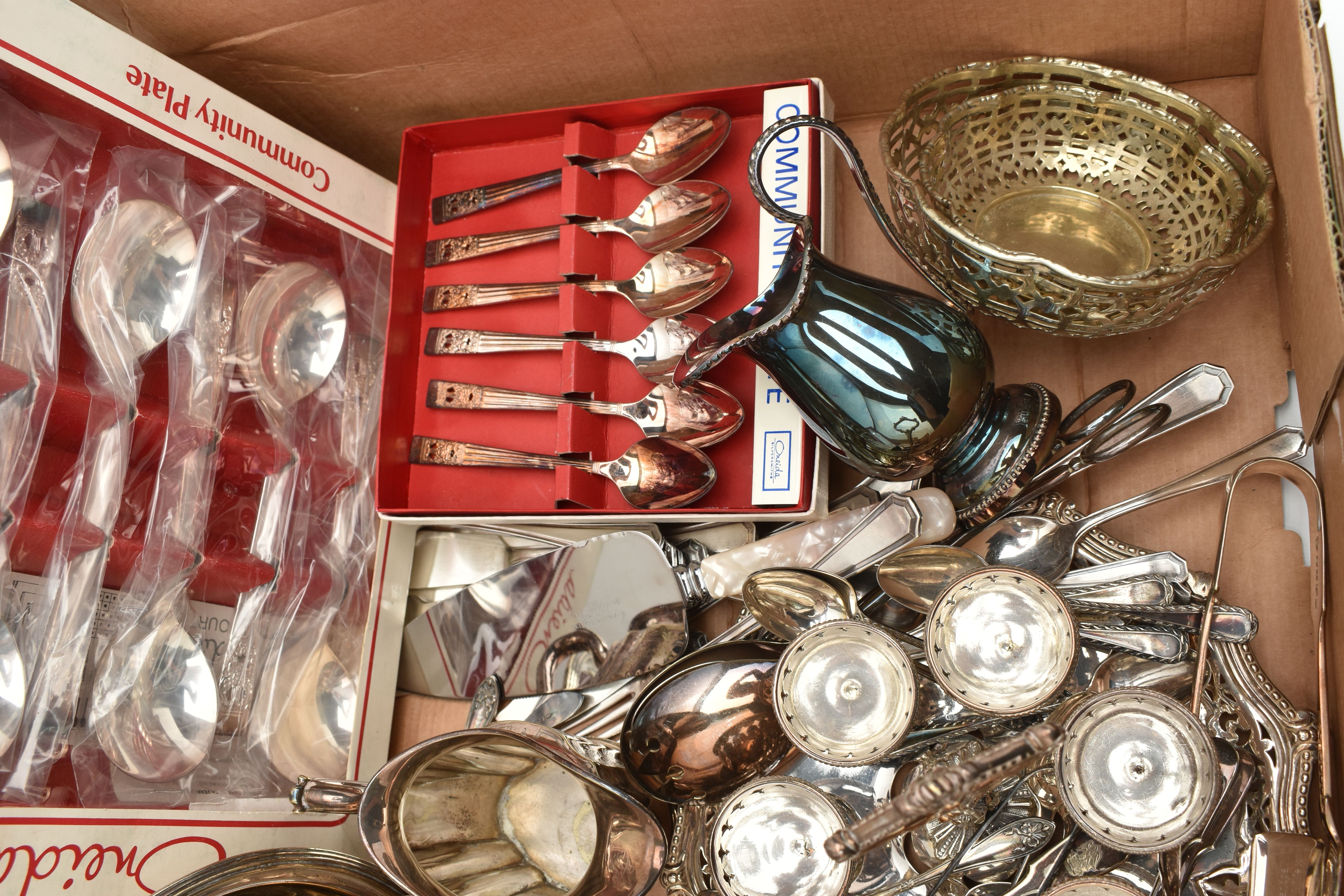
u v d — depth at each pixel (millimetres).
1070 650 549
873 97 830
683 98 771
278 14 721
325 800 599
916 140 753
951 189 765
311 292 767
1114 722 550
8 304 567
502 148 857
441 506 815
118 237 636
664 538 801
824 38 752
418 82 815
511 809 666
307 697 725
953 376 612
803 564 723
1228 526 713
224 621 685
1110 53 748
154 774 609
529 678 782
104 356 612
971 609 587
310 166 783
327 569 745
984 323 798
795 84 749
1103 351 769
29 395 564
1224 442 728
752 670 685
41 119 614
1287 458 654
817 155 745
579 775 553
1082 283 599
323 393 774
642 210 787
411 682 821
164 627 626
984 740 635
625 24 744
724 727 679
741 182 784
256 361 722
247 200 737
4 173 563
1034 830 597
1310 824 581
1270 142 709
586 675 767
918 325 618
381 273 843
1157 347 755
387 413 796
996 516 691
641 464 746
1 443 549
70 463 597
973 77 744
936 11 712
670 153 790
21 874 524
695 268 765
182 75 686
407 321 830
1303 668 675
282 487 720
